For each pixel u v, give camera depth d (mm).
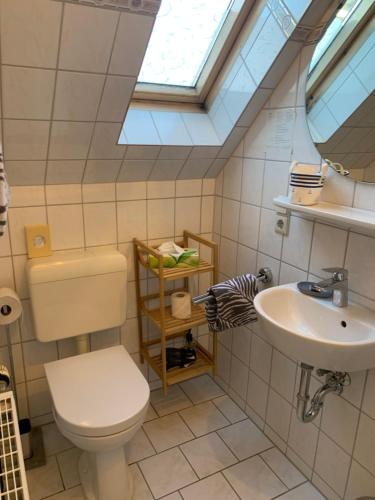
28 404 1909
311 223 1492
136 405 1423
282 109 1556
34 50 1149
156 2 1114
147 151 1706
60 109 1361
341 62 1282
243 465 1739
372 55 1178
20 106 1299
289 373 1708
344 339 1292
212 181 2082
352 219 1169
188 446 1836
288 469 1725
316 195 1364
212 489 1624
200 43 1682
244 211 1878
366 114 1219
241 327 1996
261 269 1799
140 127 1697
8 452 1105
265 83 1526
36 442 1840
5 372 1421
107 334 2039
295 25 1306
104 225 1860
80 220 1794
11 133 1383
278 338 1221
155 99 1788
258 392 1932
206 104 1874
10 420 1207
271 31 1417
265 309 1385
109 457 1463
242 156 1840
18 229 1672
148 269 1964
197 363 2104
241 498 1587
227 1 1527
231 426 1964
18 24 1069
